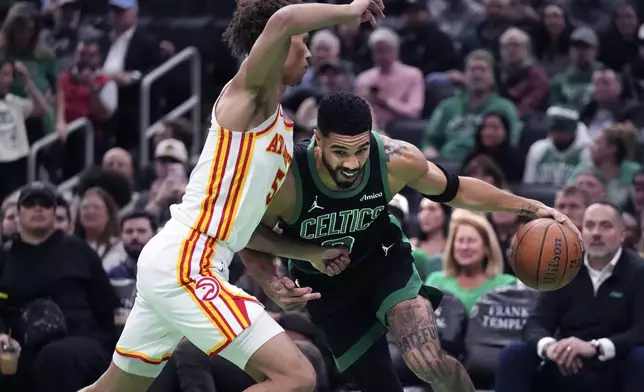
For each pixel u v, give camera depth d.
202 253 7.06
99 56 17.52
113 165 14.98
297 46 7.13
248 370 7.05
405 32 18.44
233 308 7.00
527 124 16.36
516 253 8.01
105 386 7.58
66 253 11.09
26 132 15.91
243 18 7.37
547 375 10.26
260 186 7.10
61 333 10.69
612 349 9.95
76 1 19.34
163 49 18.53
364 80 17.36
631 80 17.39
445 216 13.41
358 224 7.73
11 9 17.56
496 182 13.23
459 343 11.00
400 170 7.64
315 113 14.45
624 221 12.43
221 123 7.05
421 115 17.31
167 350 7.42
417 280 8.08
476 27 18.80
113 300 11.27
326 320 8.26
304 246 7.77
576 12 20.06
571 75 17.19
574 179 13.80
